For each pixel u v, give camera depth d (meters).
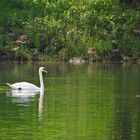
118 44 68.75
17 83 41.66
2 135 27.16
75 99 36.94
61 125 29.23
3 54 67.88
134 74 51.16
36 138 26.67
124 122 29.95
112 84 44.03
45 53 68.00
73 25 70.38
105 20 71.50
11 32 70.31
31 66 59.44
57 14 72.19
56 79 47.41
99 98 37.34
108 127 28.91
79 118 30.91
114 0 75.19
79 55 67.50
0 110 33.06
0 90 41.41
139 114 31.97
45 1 74.88
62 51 67.94
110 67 59.00
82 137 26.94
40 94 39.31
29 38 69.25
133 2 75.62
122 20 72.12
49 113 32.19
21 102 35.88
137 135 27.34
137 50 68.62
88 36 69.06
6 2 75.25
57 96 38.28
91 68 57.50
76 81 46.00
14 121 30.09
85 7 73.38
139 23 72.00
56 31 69.50
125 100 36.53
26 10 73.81
